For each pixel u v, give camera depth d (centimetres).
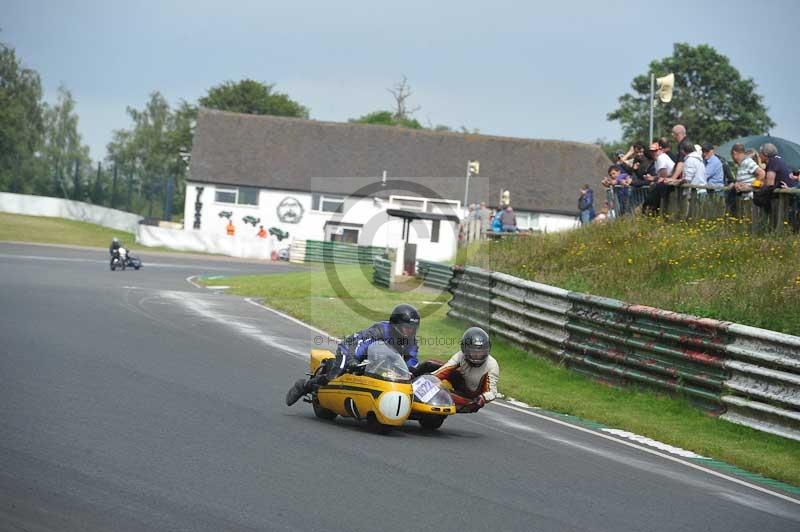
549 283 3378
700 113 11975
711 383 2244
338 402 1702
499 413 2111
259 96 16900
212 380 2109
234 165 12062
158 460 1291
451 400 1681
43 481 1138
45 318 3081
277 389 2072
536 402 2319
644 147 3928
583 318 2755
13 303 3497
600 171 12331
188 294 4722
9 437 1352
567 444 1781
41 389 1780
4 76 17262
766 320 2533
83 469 1209
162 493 1130
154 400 1773
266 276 6291
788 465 1814
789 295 2622
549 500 1284
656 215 3781
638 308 2536
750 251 3100
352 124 12669
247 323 3509
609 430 2038
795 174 3278
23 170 16512
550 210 11888
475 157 12356
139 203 13788
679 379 2361
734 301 2702
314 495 1180
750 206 3331
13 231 10506
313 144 12369
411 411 1672
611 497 1349
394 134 12550
